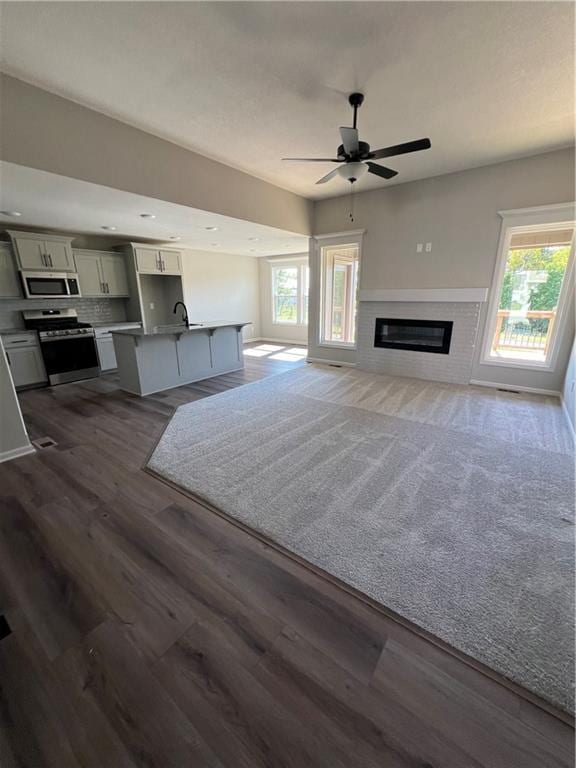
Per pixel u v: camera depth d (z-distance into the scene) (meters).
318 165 4.09
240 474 2.54
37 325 5.10
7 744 1.05
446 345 4.87
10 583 1.63
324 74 2.38
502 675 1.22
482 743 1.03
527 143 3.54
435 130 3.23
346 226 5.46
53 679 1.22
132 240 6.11
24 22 1.88
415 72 2.36
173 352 4.85
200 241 6.25
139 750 1.03
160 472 2.59
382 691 1.17
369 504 2.17
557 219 3.84
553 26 1.94
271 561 1.75
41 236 4.84
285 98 2.67
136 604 1.51
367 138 3.40
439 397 4.27
